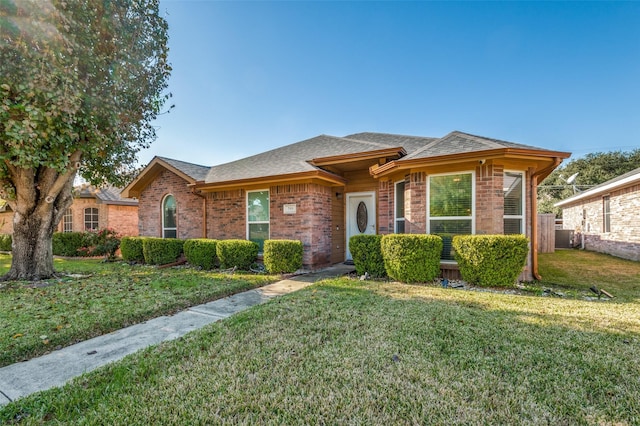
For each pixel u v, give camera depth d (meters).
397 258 6.83
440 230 7.37
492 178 6.81
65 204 8.46
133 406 2.35
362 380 2.67
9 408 2.36
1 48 4.95
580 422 2.15
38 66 5.21
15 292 6.17
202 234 11.41
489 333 3.69
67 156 6.40
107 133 6.86
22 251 7.74
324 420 2.17
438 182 7.42
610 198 12.94
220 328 3.98
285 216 9.46
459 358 3.07
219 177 10.87
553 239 14.37
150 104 7.80
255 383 2.64
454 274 7.14
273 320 4.23
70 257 13.87
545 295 5.84
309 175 8.58
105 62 6.30
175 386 2.61
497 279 6.20
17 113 5.34
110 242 12.89
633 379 2.67
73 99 5.54
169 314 4.86
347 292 5.87
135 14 6.81
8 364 3.19
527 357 3.08
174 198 12.30
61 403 2.41
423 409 2.27
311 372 2.82
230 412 2.27
